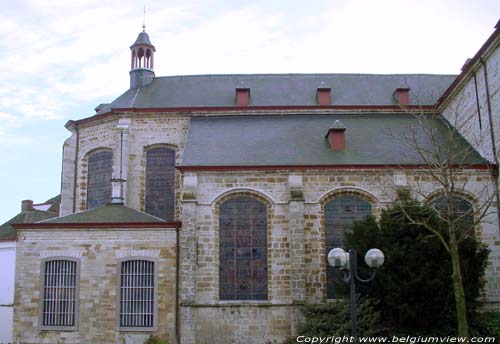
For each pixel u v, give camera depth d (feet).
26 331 84.99
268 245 85.46
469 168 85.15
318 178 87.04
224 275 85.15
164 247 85.76
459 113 97.14
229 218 86.74
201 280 84.17
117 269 85.46
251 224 86.53
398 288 69.41
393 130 98.99
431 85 116.16
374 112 106.32
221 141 95.91
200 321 82.79
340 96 111.96
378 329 71.36
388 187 85.97
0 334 111.96
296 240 83.51
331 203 87.56
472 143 91.76
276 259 84.84
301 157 90.07
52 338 84.53
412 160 88.63
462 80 94.48
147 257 85.61
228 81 117.91
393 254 70.08
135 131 105.70
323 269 84.89
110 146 106.83
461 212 82.53
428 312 70.95
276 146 93.91
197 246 84.94
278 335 82.48
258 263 85.46
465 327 58.08
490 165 84.48
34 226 87.20
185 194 85.51
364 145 93.97
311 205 86.38
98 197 106.93
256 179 86.99
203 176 87.10
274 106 105.70
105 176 106.93
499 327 72.69
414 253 70.74
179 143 104.78
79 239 86.69
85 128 110.73
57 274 86.28
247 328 82.79
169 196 103.09
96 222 86.63
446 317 71.00
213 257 84.94
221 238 86.17
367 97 111.65
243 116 105.91
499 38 80.64
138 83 118.11
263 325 82.84
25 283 86.28
